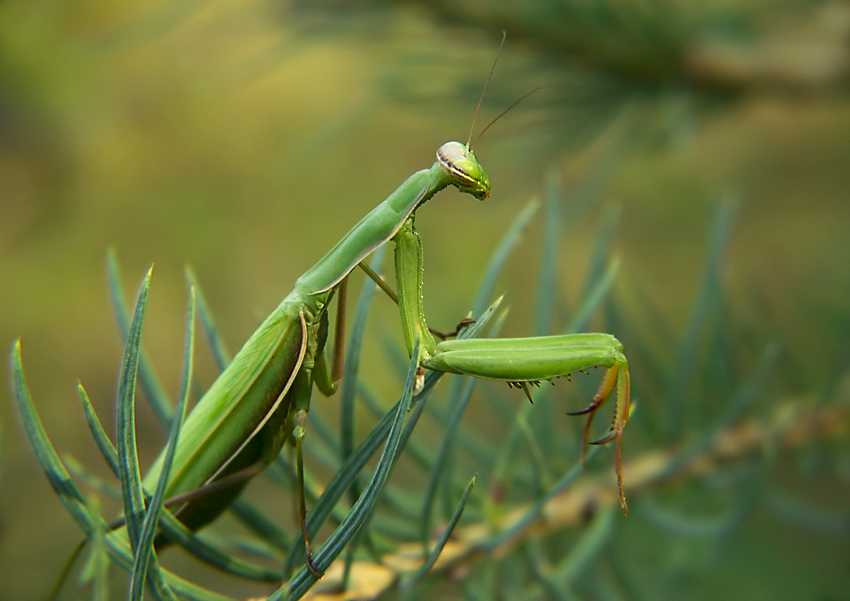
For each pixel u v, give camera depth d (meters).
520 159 0.29
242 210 0.60
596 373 0.25
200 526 0.25
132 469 0.22
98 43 0.27
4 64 0.33
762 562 0.26
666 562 0.26
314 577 0.22
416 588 0.24
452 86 0.29
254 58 0.28
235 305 0.57
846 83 0.28
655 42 0.28
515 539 0.24
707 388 0.25
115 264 0.23
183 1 0.27
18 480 0.32
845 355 0.25
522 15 0.28
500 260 0.24
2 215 0.51
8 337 0.53
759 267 0.46
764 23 0.28
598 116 0.29
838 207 0.49
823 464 0.25
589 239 0.54
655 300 0.49
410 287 0.25
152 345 0.55
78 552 0.22
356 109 0.29
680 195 0.54
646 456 0.25
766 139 0.55
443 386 0.28
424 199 0.25
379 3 0.28
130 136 0.56
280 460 0.24
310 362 0.25
